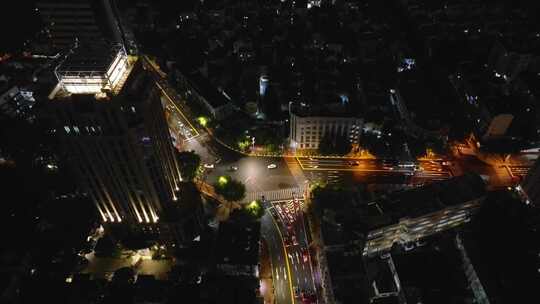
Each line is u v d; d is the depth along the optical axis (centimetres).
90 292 16738
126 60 16175
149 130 15550
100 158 15875
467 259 18088
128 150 15338
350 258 16875
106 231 19050
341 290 15738
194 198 18838
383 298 16412
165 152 17512
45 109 14488
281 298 17700
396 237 18862
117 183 16812
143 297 15738
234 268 17000
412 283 16450
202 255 18225
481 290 16850
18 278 17538
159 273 18725
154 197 17350
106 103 14000
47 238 19362
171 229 17762
